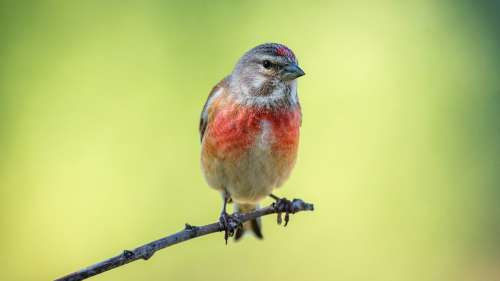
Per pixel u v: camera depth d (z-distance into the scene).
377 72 13.37
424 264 12.38
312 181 12.57
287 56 8.87
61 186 12.16
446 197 12.96
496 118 13.57
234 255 11.92
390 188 12.66
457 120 13.60
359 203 12.50
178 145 12.24
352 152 12.83
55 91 12.37
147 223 11.95
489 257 12.78
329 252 12.12
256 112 8.74
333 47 13.29
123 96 12.39
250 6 12.92
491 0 14.54
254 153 8.75
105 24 12.60
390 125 13.14
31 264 12.06
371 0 13.58
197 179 12.07
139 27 12.60
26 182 12.20
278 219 8.86
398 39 13.73
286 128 8.84
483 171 13.19
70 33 12.55
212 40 12.67
